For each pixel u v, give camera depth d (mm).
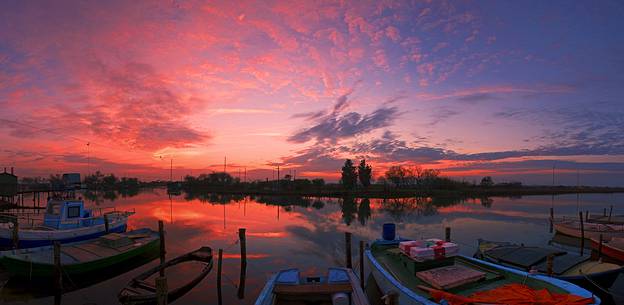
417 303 9227
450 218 41969
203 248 20047
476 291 9750
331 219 41156
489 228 33344
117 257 17266
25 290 14781
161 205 62688
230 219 40750
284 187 112500
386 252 14555
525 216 44062
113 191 141875
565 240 27188
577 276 12125
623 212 50375
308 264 19453
